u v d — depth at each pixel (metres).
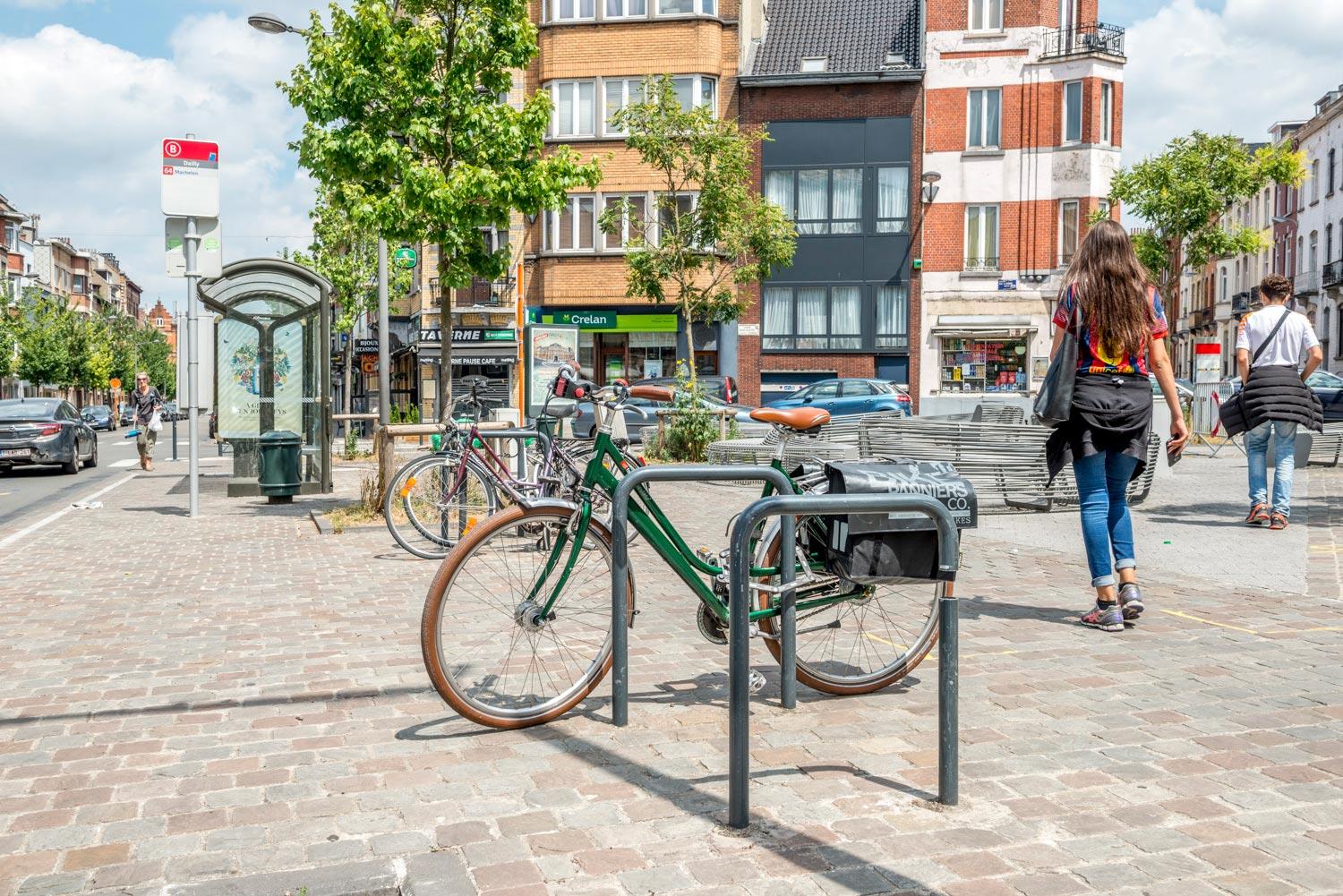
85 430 25.03
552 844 3.14
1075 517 10.77
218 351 15.27
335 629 6.13
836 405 27.59
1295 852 3.05
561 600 4.34
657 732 4.16
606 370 34.81
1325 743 3.95
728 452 12.80
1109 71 33.75
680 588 7.30
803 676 4.55
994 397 34.41
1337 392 21.73
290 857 3.09
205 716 4.49
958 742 3.73
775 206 27.25
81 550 9.84
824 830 3.22
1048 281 34.09
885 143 34.53
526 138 12.44
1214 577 7.20
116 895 2.87
